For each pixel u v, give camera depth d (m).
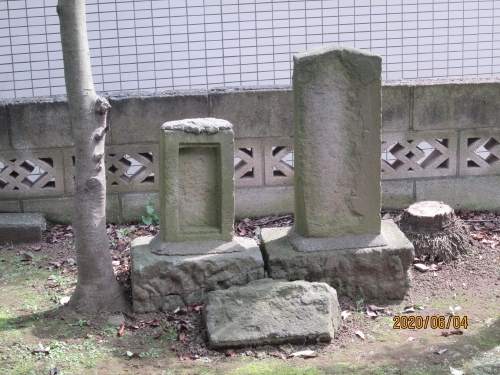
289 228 6.17
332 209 5.72
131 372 4.75
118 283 5.75
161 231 5.72
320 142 5.62
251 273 5.58
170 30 8.66
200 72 8.77
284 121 7.22
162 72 8.74
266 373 4.70
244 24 8.75
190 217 5.70
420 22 8.94
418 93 7.22
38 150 7.15
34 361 4.86
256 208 7.40
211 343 4.95
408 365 4.77
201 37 8.71
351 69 5.54
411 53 9.00
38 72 8.66
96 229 5.45
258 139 7.25
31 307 5.61
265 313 5.10
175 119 7.17
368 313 5.49
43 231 7.07
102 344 5.09
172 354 4.97
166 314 5.51
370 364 4.79
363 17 8.86
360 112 5.61
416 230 6.37
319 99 5.57
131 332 5.26
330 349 5.00
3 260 6.53
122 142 7.18
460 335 5.15
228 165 5.60
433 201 6.82
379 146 5.66
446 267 6.21
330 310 5.15
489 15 9.02
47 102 7.06
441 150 7.38
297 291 5.20
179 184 5.64
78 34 5.24
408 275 5.72
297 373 4.69
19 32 8.56
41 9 8.55
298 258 5.61
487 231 6.97
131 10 8.58
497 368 4.70
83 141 5.34
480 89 7.25
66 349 5.01
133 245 5.78
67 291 5.89
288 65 8.85
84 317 5.43
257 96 7.16
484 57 9.12
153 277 5.48
